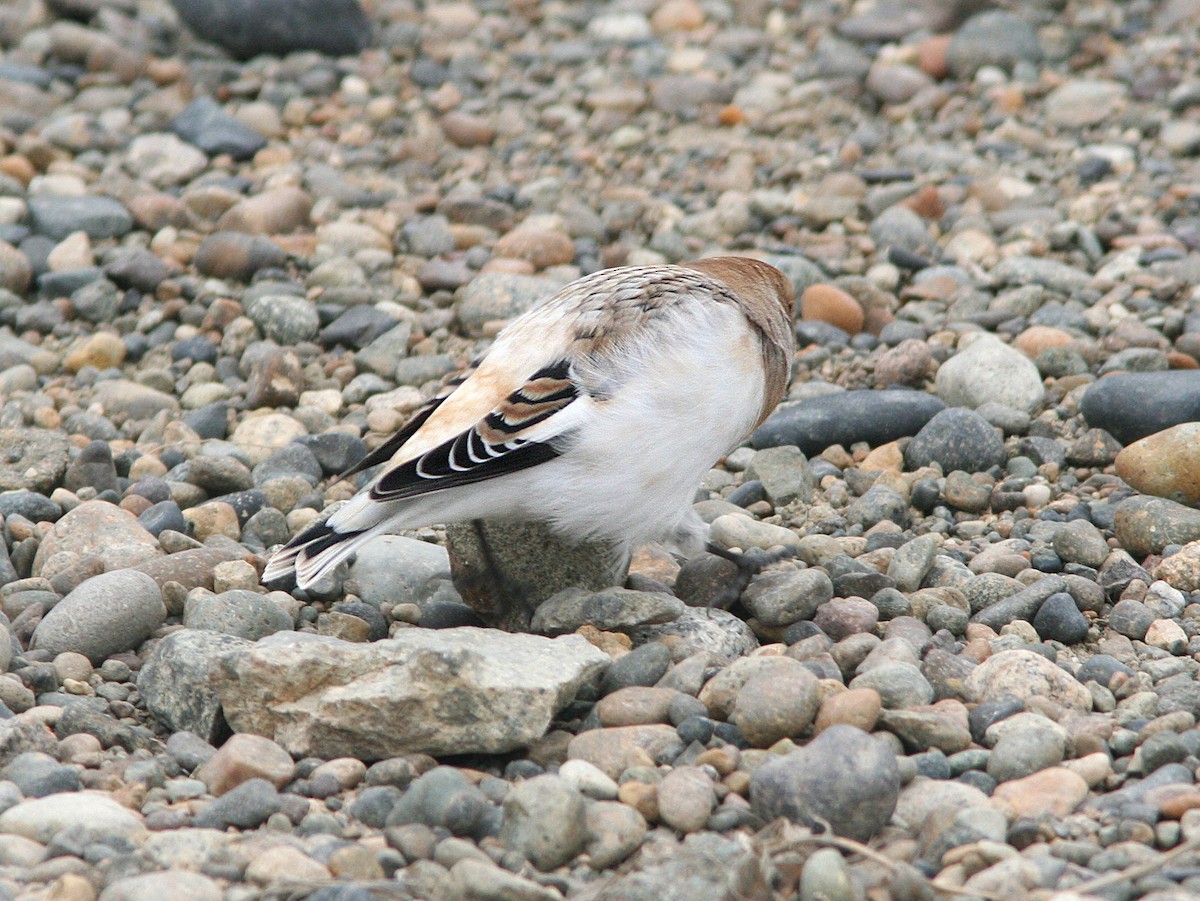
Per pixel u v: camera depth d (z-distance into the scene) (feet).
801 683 23.85
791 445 37.42
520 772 23.65
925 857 20.92
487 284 45.83
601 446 26.18
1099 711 25.44
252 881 20.16
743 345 27.32
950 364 40.29
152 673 25.76
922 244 50.39
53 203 50.90
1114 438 36.78
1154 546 31.40
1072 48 66.54
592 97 64.34
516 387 26.30
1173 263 46.85
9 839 20.94
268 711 24.17
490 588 29.30
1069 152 57.77
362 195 55.01
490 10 75.82
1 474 35.81
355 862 20.33
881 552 31.63
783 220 52.60
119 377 42.91
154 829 21.74
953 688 25.70
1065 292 45.98
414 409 40.63
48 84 63.87
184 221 51.57
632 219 53.01
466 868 19.49
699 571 30.30
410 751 23.77
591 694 25.99
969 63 65.41
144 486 35.14
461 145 61.16
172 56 67.72
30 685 26.12
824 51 68.03
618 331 26.53
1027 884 19.65
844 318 45.11
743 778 22.62
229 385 42.68
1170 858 19.77
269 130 60.64
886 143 60.08
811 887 19.34
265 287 46.88
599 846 21.01
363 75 67.31
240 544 33.12
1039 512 33.96
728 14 73.87
